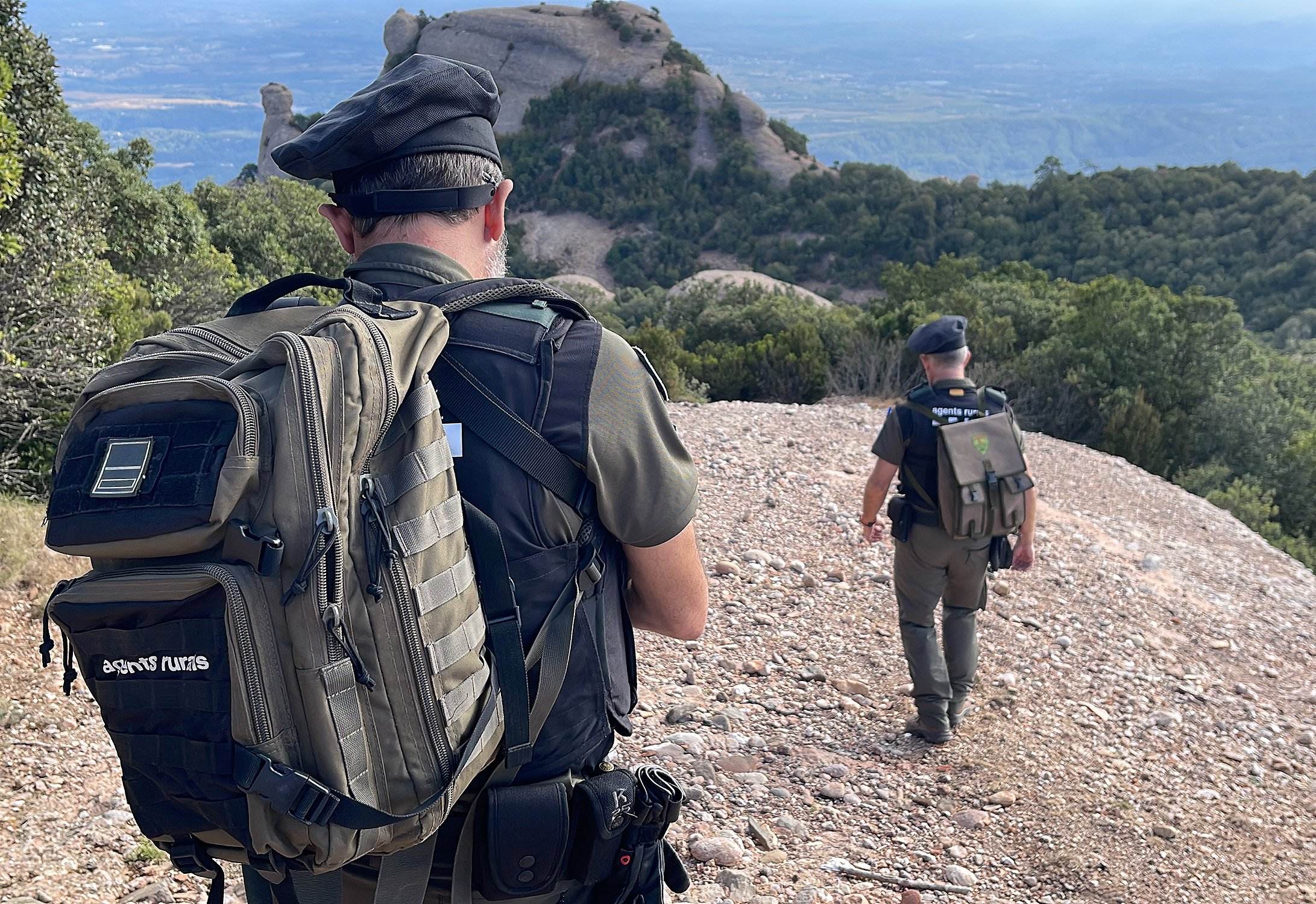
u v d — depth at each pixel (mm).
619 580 1442
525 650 1257
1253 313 94062
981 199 120312
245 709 1029
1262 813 4617
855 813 3967
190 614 1061
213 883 1311
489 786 1293
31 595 5137
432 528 1142
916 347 4562
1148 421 21875
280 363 1140
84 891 3012
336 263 35688
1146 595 7262
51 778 3691
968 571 4562
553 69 148250
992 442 4367
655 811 1415
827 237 121562
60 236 10430
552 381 1295
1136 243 106438
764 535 7062
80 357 9297
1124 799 4410
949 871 3613
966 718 4930
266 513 1061
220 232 32094
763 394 26297
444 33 156125
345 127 1318
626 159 138500
